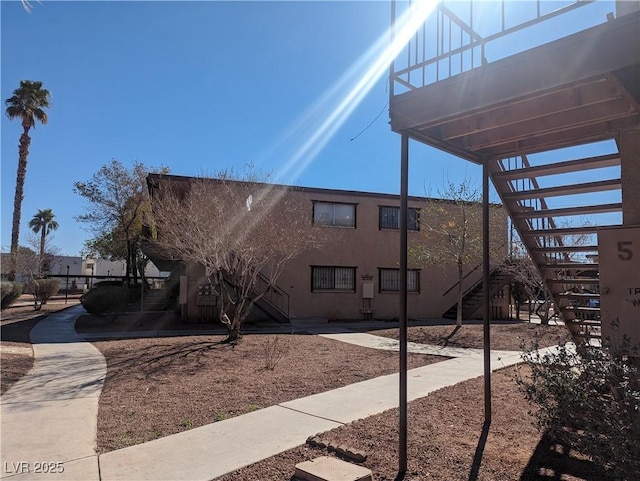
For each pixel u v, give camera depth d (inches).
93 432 199.5
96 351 419.2
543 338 500.7
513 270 650.8
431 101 162.6
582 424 135.8
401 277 168.1
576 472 150.0
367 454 167.6
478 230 627.2
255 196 531.5
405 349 161.9
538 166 210.7
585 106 156.8
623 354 135.9
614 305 173.6
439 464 158.6
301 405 238.1
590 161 195.2
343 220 775.7
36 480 150.9
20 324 643.5
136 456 170.4
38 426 207.9
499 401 240.5
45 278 1109.7
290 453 171.5
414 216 805.2
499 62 143.9
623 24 120.0
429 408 228.7
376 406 235.0
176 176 586.6
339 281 762.8
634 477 118.9
